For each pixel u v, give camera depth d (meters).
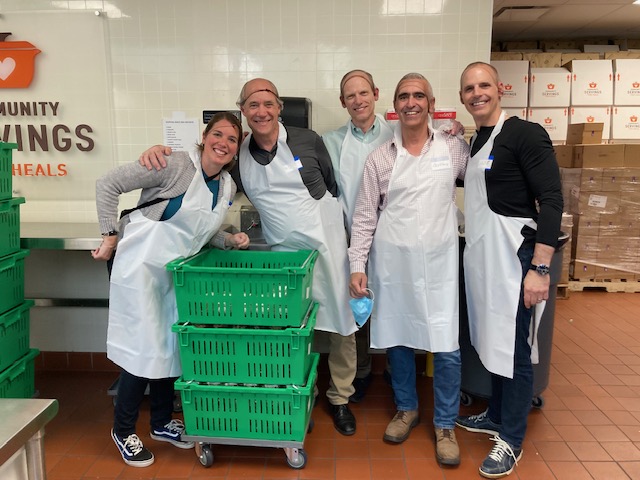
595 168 4.51
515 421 2.03
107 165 2.94
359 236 2.15
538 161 1.80
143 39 2.84
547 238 1.78
